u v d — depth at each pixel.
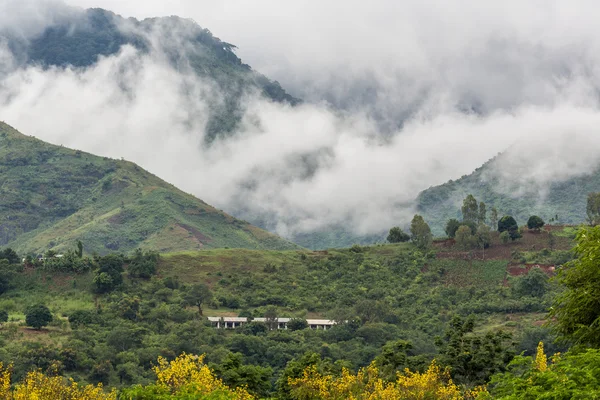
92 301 130.12
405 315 131.25
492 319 124.75
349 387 50.81
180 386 43.72
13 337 103.81
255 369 57.38
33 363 92.25
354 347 114.25
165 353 104.19
